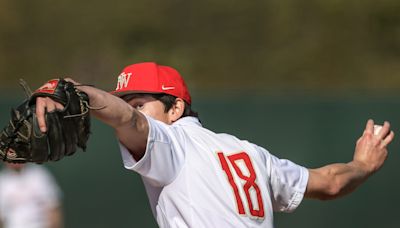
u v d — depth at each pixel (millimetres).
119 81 11789
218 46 96562
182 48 97750
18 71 95562
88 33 99188
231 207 10555
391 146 39781
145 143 9898
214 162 10695
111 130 38531
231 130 42406
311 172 11945
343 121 41156
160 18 99000
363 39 96312
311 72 93625
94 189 38188
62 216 37781
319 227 36625
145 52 97688
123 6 100812
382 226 37594
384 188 38031
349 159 40688
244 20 97750
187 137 10805
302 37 96125
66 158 38312
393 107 41219
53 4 100625
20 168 29156
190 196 10414
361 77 93500
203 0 99375
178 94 11664
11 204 29078
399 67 94000
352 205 37250
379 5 96812
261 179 11039
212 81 93250
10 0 99500
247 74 94500
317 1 97625
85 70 95812
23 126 8812
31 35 98562
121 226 37688
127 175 37938
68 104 8867
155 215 10938
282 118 41562
